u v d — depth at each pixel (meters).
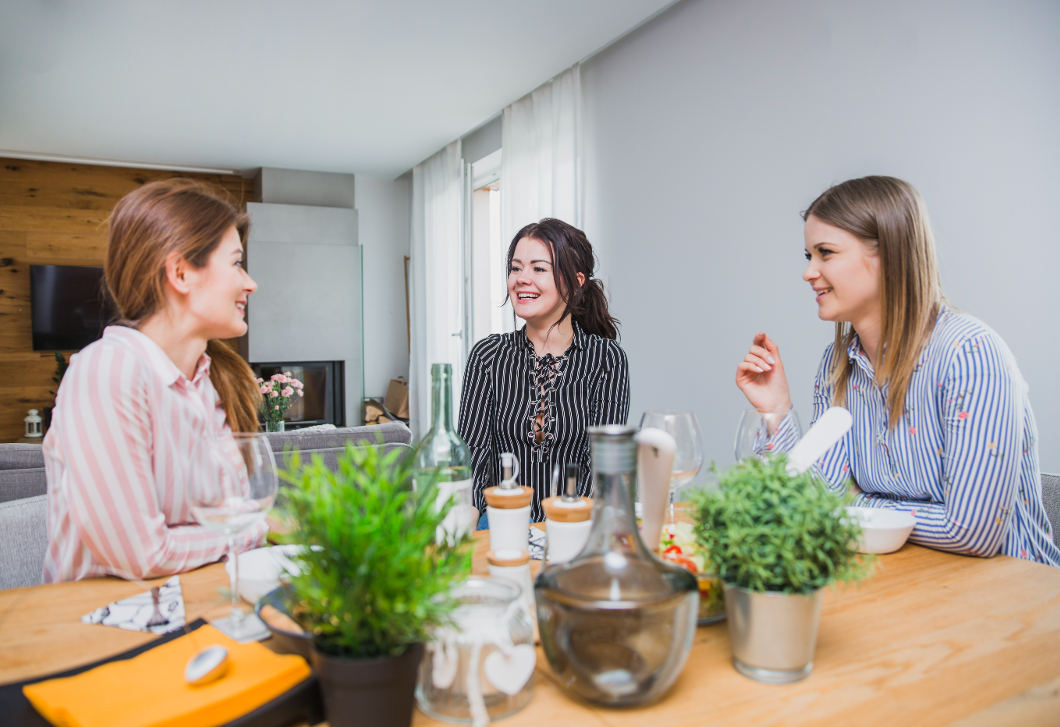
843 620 0.80
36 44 3.63
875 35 2.46
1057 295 1.95
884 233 1.20
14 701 0.58
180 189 1.15
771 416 1.13
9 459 2.04
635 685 0.59
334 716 0.54
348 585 0.52
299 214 6.29
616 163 3.83
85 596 0.90
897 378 1.20
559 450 1.73
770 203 2.92
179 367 1.18
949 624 0.79
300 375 6.28
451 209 5.62
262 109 4.70
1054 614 0.81
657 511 0.73
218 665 0.58
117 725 0.52
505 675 0.59
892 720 0.58
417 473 0.85
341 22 3.46
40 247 5.84
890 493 1.27
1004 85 2.07
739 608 0.66
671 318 3.47
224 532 0.74
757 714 0.59
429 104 4.65
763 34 2.93
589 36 3.66
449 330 5.73
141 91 4.32
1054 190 1.95
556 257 1.72
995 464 1.04
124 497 0.97
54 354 5.87
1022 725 0.59
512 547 0.90
